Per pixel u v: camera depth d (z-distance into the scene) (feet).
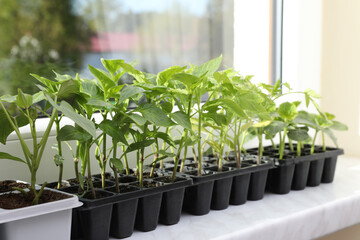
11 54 10.25
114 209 3.28
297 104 5.04
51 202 2.76
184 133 4.04
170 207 3.63
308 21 6.45
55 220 2.82
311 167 4.95
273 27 6.52
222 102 3.68
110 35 9.32
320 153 4.95
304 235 4.07
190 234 3.45
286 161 4.57
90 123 2.59
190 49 8.13
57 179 4.03
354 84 6.44
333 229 4.38
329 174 5.15
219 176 3.94
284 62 6.49
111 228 3.34
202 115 3.82
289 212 4.02
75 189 3.50
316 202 4.36
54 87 3.31
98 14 9.64
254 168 4.27
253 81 6.40
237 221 3.77
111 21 9.37
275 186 4.68
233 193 4.24
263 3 6.43
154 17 8.50
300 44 6.39
